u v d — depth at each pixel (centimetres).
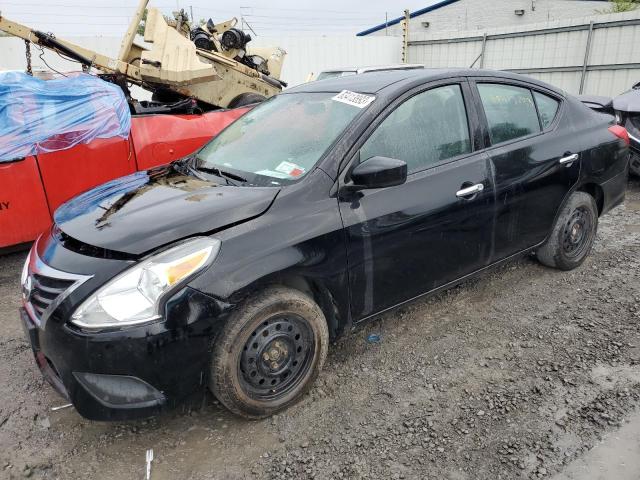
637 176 673
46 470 230
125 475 227
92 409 219
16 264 476
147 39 715
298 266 244
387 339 328
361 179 254
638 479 212
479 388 275
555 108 383
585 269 418
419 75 316
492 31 1538
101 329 211
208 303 221
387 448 236
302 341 260
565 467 220
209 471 228
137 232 233
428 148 302
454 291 389
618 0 2152
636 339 313
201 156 340
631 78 1243
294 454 235
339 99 307
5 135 448
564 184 372
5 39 1205
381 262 279
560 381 278
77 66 1264
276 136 309
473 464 224
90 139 483
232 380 235
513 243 352
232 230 236
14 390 286
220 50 816
